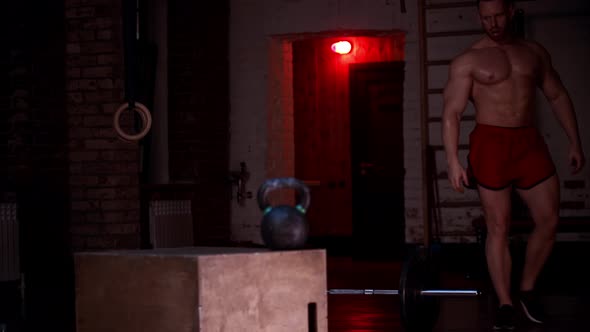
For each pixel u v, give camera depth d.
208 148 8.76
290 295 3.33
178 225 7.80
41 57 7.06
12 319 5.68
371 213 10.21
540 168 4.92
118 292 3.22
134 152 7.23
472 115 8.52
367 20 8.84
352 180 10.30
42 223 7.06
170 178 8.49
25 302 6.46
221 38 9.05
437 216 8.60
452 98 4.98
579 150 5.13
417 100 8.77
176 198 8.19
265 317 3.24
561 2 8.38
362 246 10.17
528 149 4.93
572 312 5.53
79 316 3.32
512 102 4.91
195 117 8.59
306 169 10.77
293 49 10.79
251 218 9.10
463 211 8.55
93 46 7.16
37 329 5.26
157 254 3.18
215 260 3.09
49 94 7.11
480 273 7.85
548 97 5.12
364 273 8.53
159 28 8.44
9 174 6.96
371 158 10.27
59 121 7.17
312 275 3.41
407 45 8.77
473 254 8.48
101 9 7.14
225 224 9.05
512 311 4.85
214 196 8.86
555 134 8.43
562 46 8.39
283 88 9.28
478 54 4.95
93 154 7.18
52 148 7.12
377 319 5.55
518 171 4.92
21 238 6.91
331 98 10.71
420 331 4.64
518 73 4.91
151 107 8.33
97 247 7.17
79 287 3.32
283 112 9.28
